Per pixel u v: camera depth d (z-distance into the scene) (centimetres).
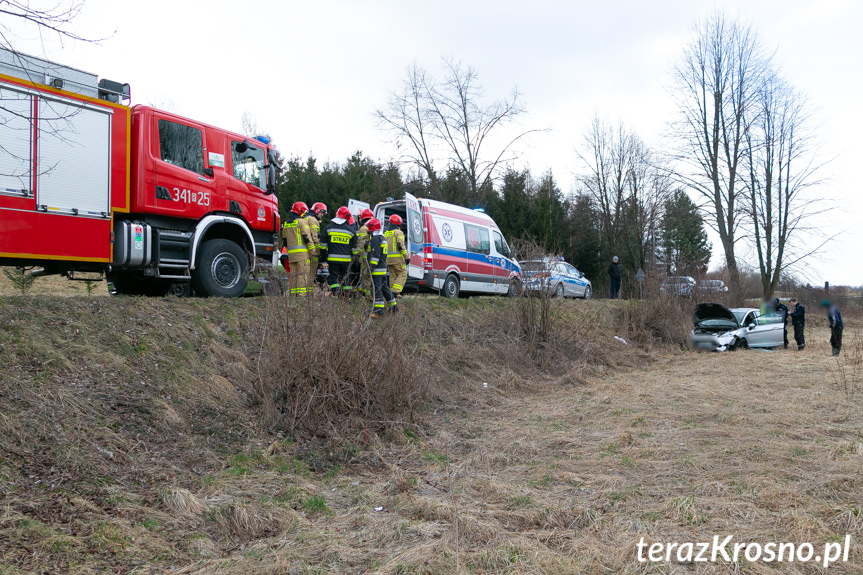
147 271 820
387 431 632
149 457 496
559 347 1141
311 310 655
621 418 736
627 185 3638
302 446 574
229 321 778
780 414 732
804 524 386
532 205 3188
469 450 612
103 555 347
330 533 398
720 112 2673
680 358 1366
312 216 929
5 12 470
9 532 349
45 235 700
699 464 529
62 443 466
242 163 955
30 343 576
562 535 392
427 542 382
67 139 690
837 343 1351
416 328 960
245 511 413
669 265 1698
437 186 3077
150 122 814
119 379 589
